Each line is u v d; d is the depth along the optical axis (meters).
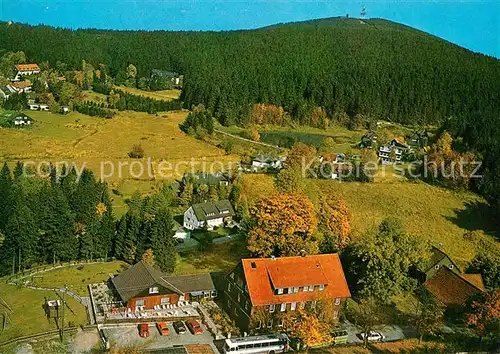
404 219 109.50
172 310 70.81
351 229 90.94
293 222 77.06
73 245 82.62
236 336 65.06
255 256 79.81
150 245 82.12
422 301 73.50
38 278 77.31
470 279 80.56
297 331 62.12
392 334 67.75
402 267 77.19
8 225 78.06
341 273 71.12
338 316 70.00
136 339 63.38
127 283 72.38
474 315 64.69
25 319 66.19
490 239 104.38
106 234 84.75
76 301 71.38
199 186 117.38
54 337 62.88
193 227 102.19
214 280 78.12
